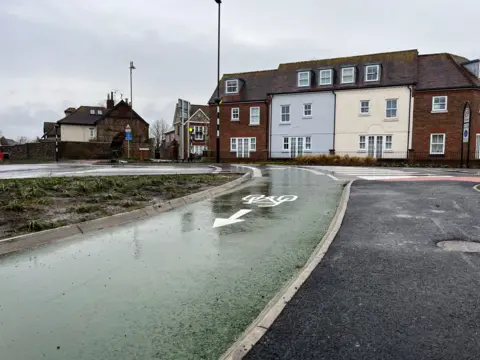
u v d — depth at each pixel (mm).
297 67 36250
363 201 9570
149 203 8953
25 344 2949
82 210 7770
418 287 3971
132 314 3449
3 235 5758
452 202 9203
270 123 35469
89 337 3051
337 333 3031
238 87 37062
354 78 32312
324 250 5328
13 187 11172
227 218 7855
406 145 30219
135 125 60531
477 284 4043
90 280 4285
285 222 7465
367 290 3900
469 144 25828
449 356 2697
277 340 2926
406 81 30203
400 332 3039
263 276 4434
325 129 33250
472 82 28219
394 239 5930
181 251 5449
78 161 39000
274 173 19781
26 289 4020
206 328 3191
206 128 62625
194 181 13953
